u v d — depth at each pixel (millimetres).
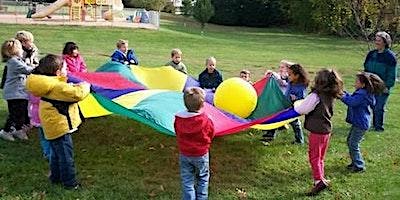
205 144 4812
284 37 30375
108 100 5586
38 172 5578
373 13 14141
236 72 14203
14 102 6312
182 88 7621
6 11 31641
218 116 6207
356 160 6055
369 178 5895
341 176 5906
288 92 6625
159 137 6879
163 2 41750
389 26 14273
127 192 5262
